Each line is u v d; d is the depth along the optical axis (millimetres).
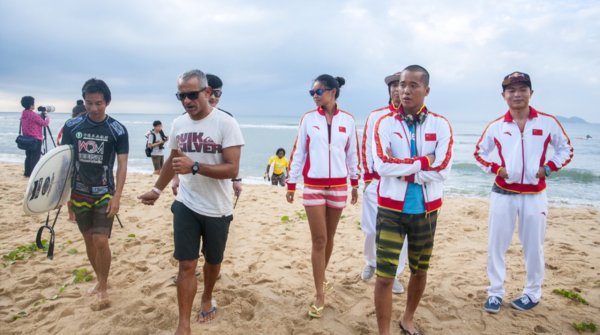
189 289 2918
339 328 3289
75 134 3539
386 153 2854
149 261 4730
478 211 7672
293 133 49969
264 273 4426
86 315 3381
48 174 3523
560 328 3305
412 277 3045
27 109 10453
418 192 2812
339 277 4355
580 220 7172
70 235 5734
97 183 3535
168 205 7828
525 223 3531
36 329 3199
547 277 4367
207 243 3133
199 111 2945
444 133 2816
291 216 7242
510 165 3498
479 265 4766
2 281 4152
